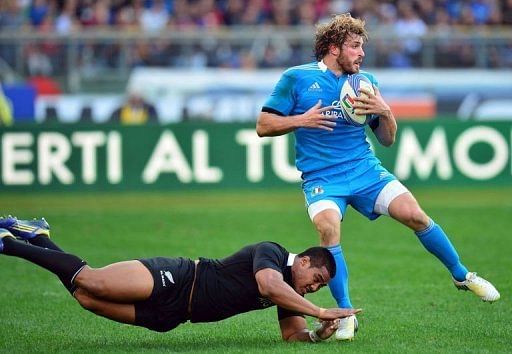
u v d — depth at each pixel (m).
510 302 33.62
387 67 74.44
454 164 68.81
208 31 75.06
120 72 71.88
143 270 25.19
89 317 31.44
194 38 72.88
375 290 36.31
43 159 66.06
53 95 71.00
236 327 29.69
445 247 28.45
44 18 81.38
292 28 79.06
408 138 68.19
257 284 25.41
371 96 28.41
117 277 24.92
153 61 72.38
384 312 32.03
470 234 50.50
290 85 28.77
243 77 72.94
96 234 50.88
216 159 67.50
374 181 28.61
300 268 25.34
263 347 26.02
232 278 25.56
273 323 30.39
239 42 73.44
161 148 67.00
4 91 69.75
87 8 82.12
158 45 72.50
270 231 51.88
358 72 29.02
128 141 66.75
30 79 70.88
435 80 74.25
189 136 67.19
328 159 28.78
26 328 29.64
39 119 70.69
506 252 44.97
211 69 73.00
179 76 72.31
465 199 64.69
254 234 50.94
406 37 74.06
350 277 39.12
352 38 28.47
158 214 58.34
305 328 27.08
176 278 25.36
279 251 25.58
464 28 83.06
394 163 68.06
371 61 74.31
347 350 25.52
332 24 28.61
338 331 26.94
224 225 54.16
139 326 27.20
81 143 66.31
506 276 38.88
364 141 29.20
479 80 74.50
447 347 26.16
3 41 70.50
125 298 25.05
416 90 74.06
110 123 66.56
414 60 74.62
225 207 61.28
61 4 82.50
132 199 65.06
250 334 28.47
